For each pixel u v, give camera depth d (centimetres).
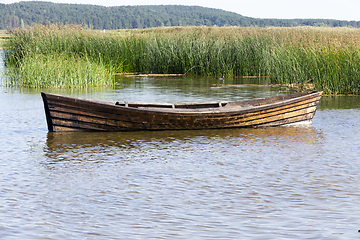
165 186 863
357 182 888
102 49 3500
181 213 724
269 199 789
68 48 3284
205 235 638
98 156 1107
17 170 975
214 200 785
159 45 3631
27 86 2678
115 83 2906
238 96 2244
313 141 1293
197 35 3609
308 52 2464
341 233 641
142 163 1040
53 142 1266
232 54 3334
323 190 838
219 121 1472
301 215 712
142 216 711
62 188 851
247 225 673
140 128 1438
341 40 2483
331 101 2091
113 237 633
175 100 2111
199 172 962
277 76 2741
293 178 916
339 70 2314
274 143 1267
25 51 3225
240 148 1202
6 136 1341
